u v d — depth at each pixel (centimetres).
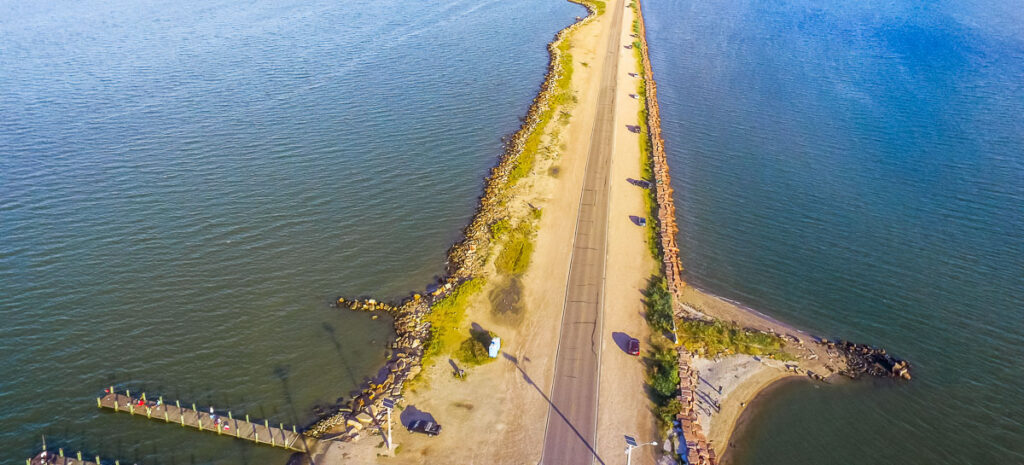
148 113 13812
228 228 10006
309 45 18600
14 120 13262
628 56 18712
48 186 10956
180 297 8531
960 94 16162
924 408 7256
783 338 8150
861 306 8812
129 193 10838
